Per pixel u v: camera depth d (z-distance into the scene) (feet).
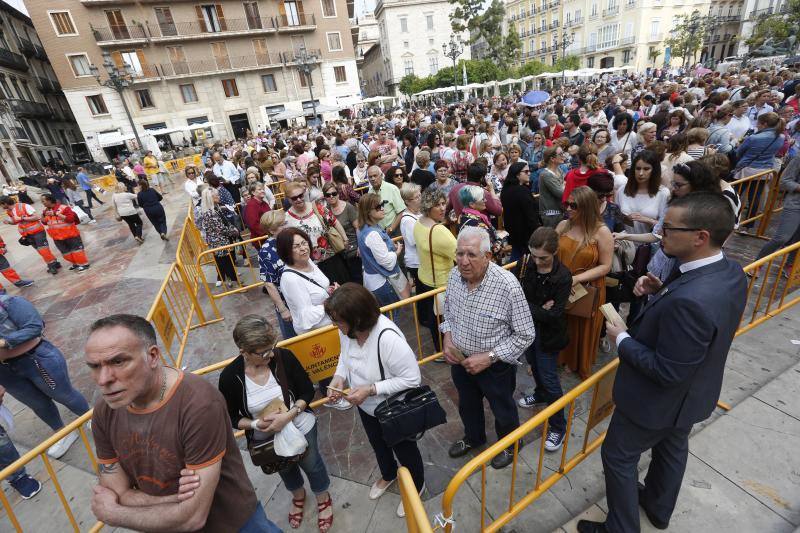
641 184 11.76
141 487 4.98
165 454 4.71
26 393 10.81
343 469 9.58
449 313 8.33
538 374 9.53
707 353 5.28
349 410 11.42
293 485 8.18
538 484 7.38
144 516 4.70
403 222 12.92
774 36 126.41
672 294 5.26
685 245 5.25
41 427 12.88
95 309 21.11
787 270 14.47
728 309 5.06
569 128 29.14
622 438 6.31
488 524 7.82
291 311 10.22
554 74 127.95
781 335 11.69
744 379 10.37
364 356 7.11
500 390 8.02
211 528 5.44
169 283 15.11
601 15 167.53
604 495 8.13
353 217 15.37
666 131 21.71
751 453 8.49
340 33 118.21
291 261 9.89
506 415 8.27
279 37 112.98
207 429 4.74
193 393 4.82
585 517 7.69
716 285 5.04
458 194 13.17
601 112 35.37
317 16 115.03
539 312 8.53
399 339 7.00
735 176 18.22
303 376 7.50
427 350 13.78
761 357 11.00
